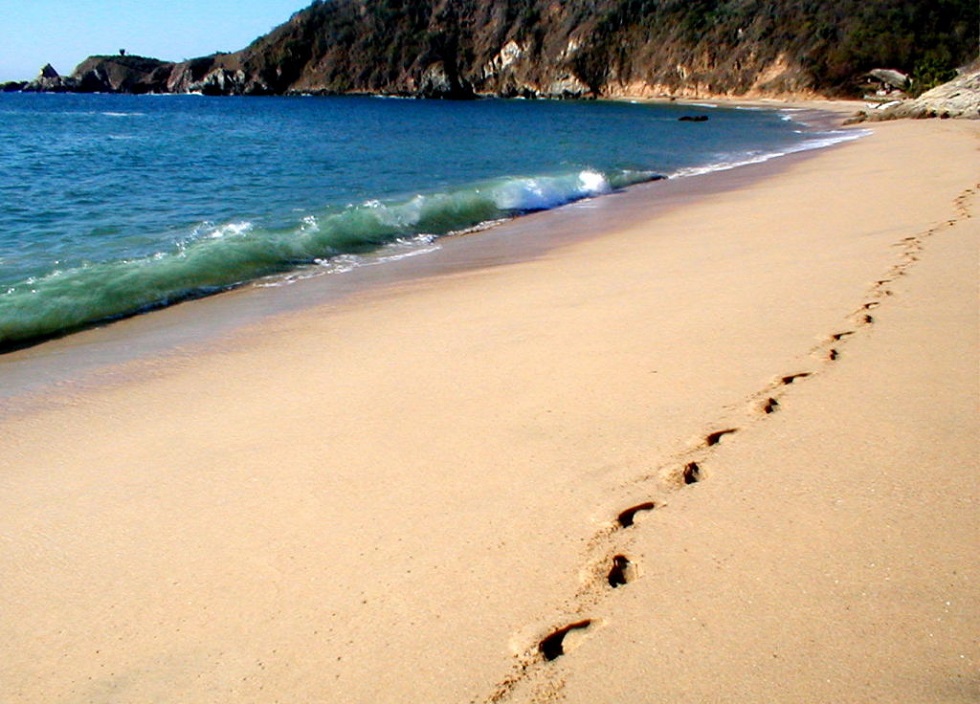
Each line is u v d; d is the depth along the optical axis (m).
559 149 28.14
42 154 24.75
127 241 9.62
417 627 2.27
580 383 4.12
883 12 80.31
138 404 4.48
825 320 4.70
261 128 44.34
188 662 2.23
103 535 2.98
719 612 2.20
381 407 4.08
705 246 8.21
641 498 2.87
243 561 2.72
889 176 13.10
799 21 87.00
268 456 3.57
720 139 32.75
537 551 2.60
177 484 3.36
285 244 9.38
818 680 1.91
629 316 5.39
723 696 1.89
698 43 97.12
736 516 2.68
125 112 70.06
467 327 5.63
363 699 2.01
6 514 3.21
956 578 2.23
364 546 2.74
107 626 2.43
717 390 3.80
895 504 2.65
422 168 20.73
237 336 5.93
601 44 108.81
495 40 121.31
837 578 2.29
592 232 10.32
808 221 9.02
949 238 6.54
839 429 3.25
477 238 10.41
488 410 3.88
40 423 4.24
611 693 1.94
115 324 6.45
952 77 49.28
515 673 2.05
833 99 76.81
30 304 6.62
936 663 1.93
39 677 2.22
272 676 2.13
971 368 3.71
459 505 2.96
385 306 6.69
